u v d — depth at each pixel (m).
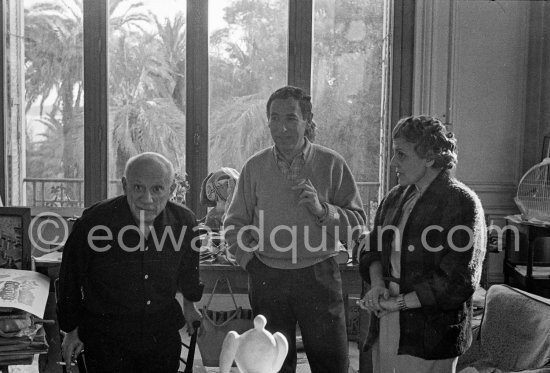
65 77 5.52
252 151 5.55
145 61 5.48
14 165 5.52
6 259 3.00
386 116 5.52
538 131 5.61
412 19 5.44
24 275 2.86
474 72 5.53
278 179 3.04
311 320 3.03
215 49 5.47
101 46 5.44
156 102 5.51
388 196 2.76
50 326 3.24
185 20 5.45
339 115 5.55
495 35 5.52
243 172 3.13
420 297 2.43
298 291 3.02
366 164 5.59
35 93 5.52
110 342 2.67
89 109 5.49
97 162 5.53
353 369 4.28
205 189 4.69
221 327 3.73
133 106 5.52
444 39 5.43
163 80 5.50
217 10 5.44
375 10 5.49
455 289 2.39
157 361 2.73
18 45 5.47
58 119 5.55
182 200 5.04
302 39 5.45
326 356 3.05
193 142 5.50
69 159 5.58
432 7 5.38
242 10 5.45
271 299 3.04
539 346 2.84
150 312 2.69
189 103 5.49
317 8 5.47
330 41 5.50
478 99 5.55
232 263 3.85
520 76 5.57
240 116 5.53
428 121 2.53
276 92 3.03
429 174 2.55
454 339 2.49
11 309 2.59
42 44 5.49
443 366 2.52
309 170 3.05
